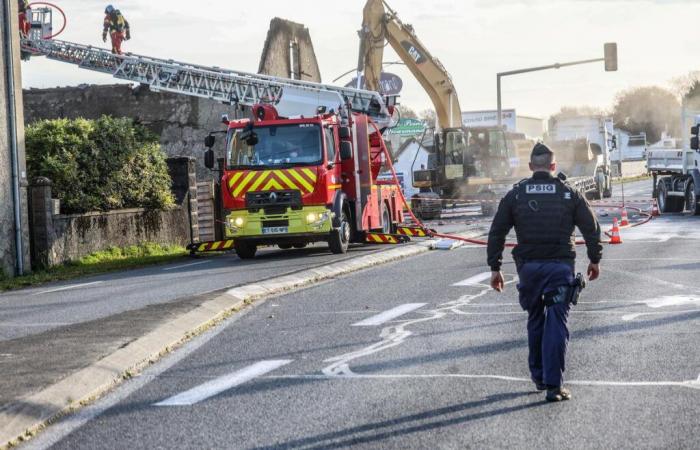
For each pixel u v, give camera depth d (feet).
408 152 218.18
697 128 111.65
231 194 76.69
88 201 86.69
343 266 63.57
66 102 164.45
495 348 32.71
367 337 35.83
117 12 156.15
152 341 34.55
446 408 24.48
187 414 24.89
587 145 179.52
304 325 39.42
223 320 41.96
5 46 77.66
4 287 67.87
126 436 22.99
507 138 147.33
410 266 64.69
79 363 29.71
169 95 161.68
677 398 25.03
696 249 71.46
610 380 27.35
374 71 137.80
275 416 24.32
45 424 24.38
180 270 70.64
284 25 182.60
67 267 81.61
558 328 25.29
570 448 20.71
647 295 45.57
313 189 75.51
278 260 74.33
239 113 159.84
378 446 21.24
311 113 127.85
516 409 24.23
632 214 128.36
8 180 77.20
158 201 96.84
